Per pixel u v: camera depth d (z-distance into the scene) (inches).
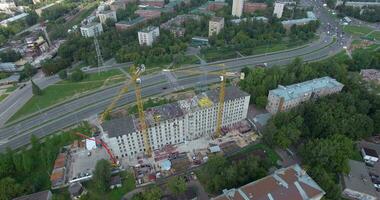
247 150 7819.9
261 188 5625.0
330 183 6082.7
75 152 7869.1
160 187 6747.1
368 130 7800.2
